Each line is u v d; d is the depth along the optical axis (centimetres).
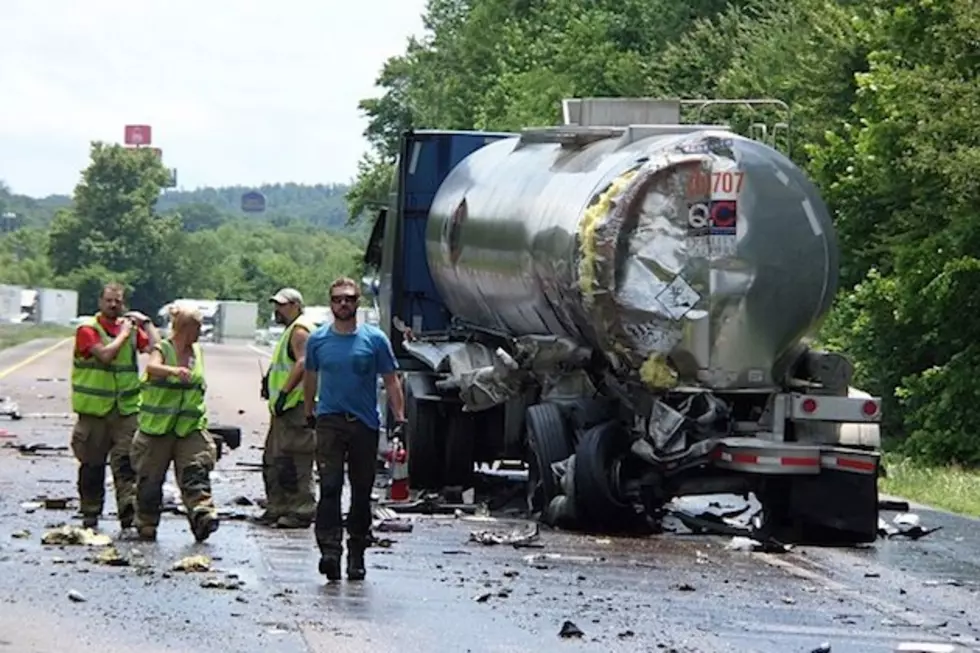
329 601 2752
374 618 2605
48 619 2498
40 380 10006
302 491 3712
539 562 3328
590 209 3841
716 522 4103
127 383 3619
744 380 3856
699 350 3828
